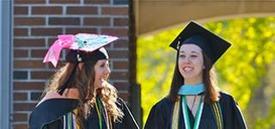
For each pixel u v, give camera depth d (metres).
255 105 36.34
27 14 11.43
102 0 11.41
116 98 9.70
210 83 9.82
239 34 28.81
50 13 11.43
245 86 30.61
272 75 36.69
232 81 30.59
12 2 11.43
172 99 9.90
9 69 11.41
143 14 15.77
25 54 11.42
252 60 29.92
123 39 11.40
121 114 9.62
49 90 9.52
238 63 30.16
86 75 9.40
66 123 9.37
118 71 11.39
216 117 9.79
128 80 11.58
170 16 15.85
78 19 11.41
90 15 11.41
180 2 15.59
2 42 11.38
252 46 29.12
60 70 9.53
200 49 9.81
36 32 11.42
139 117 13.87
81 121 9.38
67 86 9.45
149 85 33.25
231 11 15.86
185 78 9.85
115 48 11.39
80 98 9.38
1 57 11.37
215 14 15.92
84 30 11.40
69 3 11.42
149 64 37.91
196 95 9.84
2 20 11.38
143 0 15.31
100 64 9.47
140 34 16.39
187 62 9.76
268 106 36.31
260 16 16.06
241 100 30.78
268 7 15.73
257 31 28.67
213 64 9.95
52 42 11.41
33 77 11.41
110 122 9.50
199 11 15.82
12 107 11.41
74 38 9.55
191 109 9.84
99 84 9.48
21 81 11.41
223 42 9.97
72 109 9.40
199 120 9.77
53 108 9.40
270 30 28.61
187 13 15.83
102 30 11.40
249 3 15.62
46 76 11.40
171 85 9.93
